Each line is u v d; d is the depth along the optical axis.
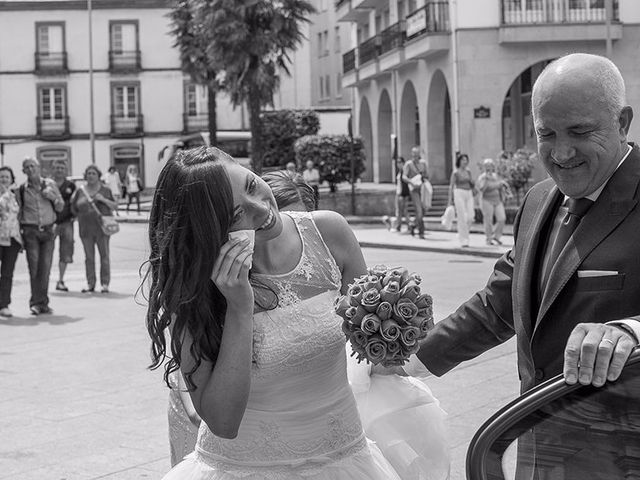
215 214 2.73
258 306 2.98
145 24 59.00
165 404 7.50
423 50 33.62
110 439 6.55
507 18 31.70
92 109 53.72
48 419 7.09
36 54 58.66
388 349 3.00
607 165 2.84
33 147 59.19
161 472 5.83
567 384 2.32
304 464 3.00
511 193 26.88
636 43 31.69
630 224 2.84
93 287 15.23
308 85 60.31
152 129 59.44
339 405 3.08
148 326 2.84
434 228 27.36
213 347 2.84
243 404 2.79
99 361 9.28
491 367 8.36
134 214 42.53
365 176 47.97
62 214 15.33
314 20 61.69
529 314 3.06
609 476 2.24
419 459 3.44
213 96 41.28
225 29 29.47
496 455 2.34
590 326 2.40
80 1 58.47
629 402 2.25
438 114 36.03
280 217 3.01
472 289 13.83
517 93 37.28
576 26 31.38
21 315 12.70
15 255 12.59
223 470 3.01
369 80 44.50
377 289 3.02
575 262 2.88
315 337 3.00
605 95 2.79
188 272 2.75
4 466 5.98
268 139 45.47
